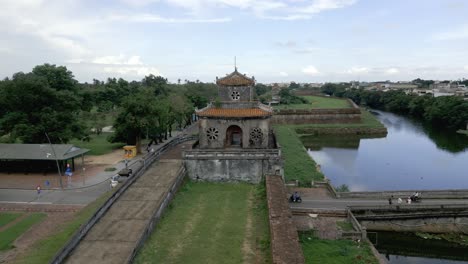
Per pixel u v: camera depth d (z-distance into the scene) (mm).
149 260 27625
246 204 40062
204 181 48312
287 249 26609
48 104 64938
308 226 37156
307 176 57281
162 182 43312
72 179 53000
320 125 124562
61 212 40156
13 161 57875
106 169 58500
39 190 46062
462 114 118062
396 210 40438
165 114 79375
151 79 162500
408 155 83625
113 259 26797
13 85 61188
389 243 38250
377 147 94188
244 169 47625
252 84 53438
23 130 59438
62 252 26531
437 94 195375
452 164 74875
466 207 40438
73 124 66438
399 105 181250
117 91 121375
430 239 38562
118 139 72500
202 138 52312
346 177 64562
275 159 47250
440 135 114188
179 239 31266
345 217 39438
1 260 28750
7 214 39438
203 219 35719
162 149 58188
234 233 32500
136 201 37688
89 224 31438
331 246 32625
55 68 70750
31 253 29797
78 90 76000
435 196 45625
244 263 27297
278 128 117250
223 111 51938
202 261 27578
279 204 35656
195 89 151375
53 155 54094
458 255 36812
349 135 115625
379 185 59875
